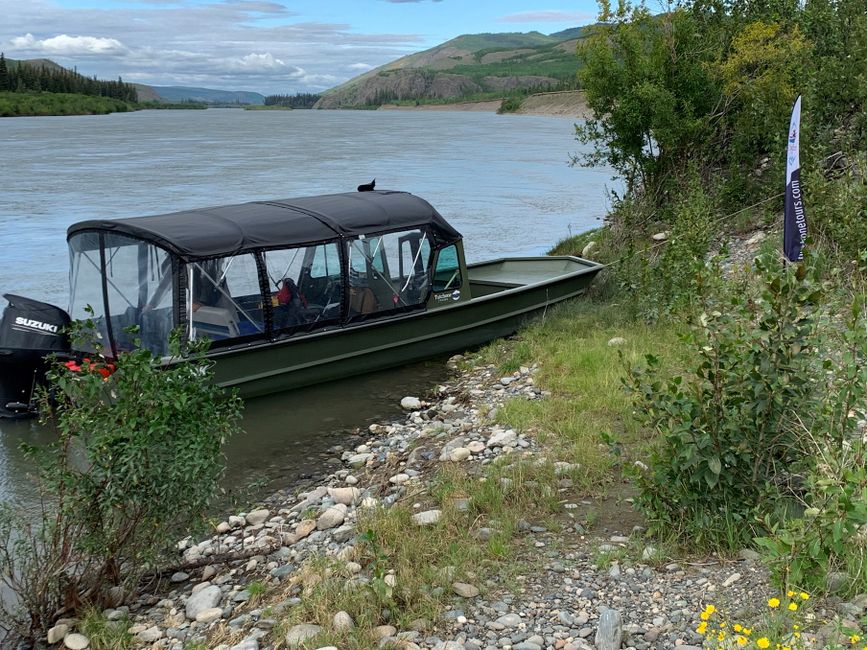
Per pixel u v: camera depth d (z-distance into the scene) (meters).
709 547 5.61
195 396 6.30
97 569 6.39
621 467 7.41
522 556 5.95
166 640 5.61
